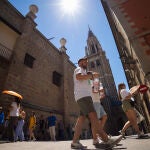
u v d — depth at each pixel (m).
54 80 17.88
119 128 41.31
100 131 2.81
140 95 9.20
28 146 4.27
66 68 20.88
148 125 9.95
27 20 14.98
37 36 16.38
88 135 20.03
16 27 13.45
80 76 3.14
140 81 7.29
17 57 12.59
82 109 3.05
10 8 13.27
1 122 8.37
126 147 2.79
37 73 14.93
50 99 15.98
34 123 9.91
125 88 5.24
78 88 3.16
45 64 16.75
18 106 7.38
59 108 17.28
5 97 10.39
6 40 12.38
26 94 12.67
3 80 10.98
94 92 4.24
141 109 10.61
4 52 11.84
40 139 12.28
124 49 10.43
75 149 3.03
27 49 14.20
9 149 3.61
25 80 13.02
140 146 2.71
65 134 15.81
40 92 14.62
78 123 3.22
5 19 12.29
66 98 18.47
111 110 42.50
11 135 6.80
